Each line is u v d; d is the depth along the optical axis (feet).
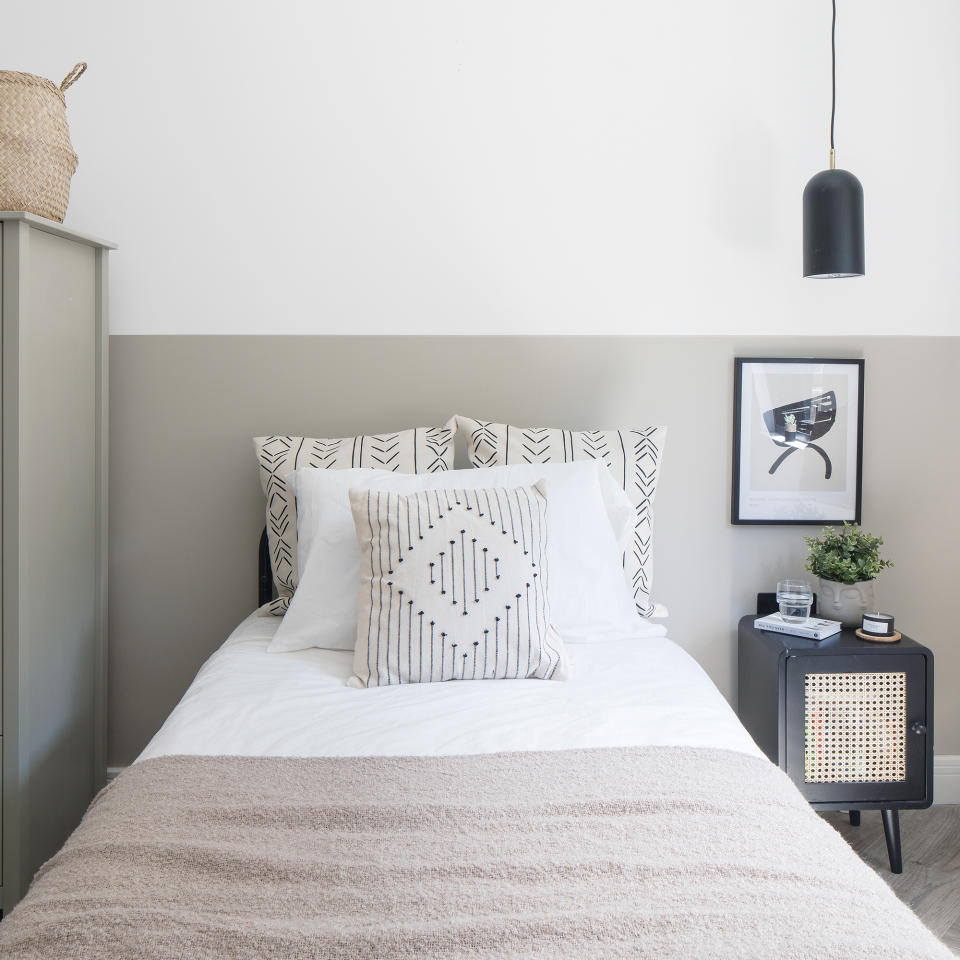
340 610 6.42
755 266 8.46
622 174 8.38
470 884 3.20
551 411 8.47
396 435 7.68
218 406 8.36
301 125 8.25
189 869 3.33
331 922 2.97
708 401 8.52
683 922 2.93
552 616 6.59
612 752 4.48
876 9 8.36
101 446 7.97
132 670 8.42
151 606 8.41
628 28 8.31
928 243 8.52
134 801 3.91
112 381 8.29
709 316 8.48
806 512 8.57
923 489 8.66
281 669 5.99
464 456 8.36
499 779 4.14
